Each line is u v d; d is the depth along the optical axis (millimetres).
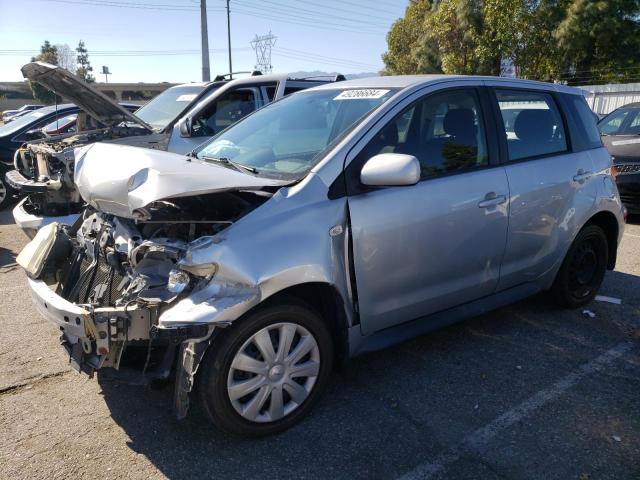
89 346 2682
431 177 3412
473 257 3629
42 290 2984
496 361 3783
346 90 3807
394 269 3238
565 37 24875
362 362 3768
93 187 3061
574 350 3949
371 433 2994
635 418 3121
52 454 2824
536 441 2918
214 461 2777
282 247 2771
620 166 7762
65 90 6141
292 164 3230
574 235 4324
